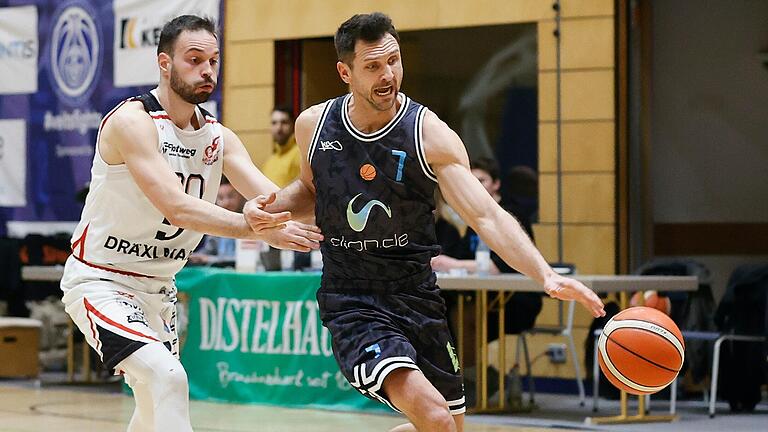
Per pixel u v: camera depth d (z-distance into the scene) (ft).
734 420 58.85
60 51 93.35
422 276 30.32
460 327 60.44
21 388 73.31
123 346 30.58
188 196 30.37
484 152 80.43
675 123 80.69
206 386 64.44
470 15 78.64
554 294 27.48
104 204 31.78
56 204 93.35
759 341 62.28
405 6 81.10
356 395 59.82
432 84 82.43
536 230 76.18
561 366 73.92
